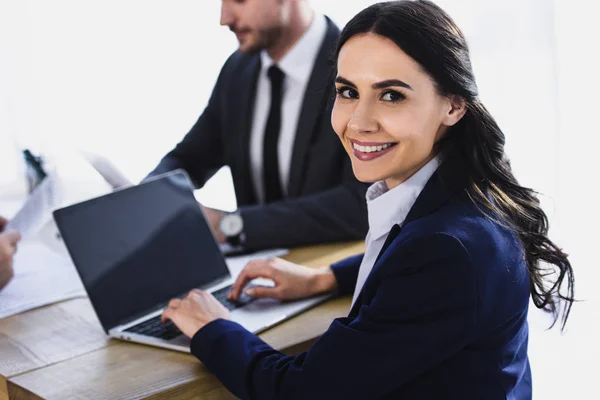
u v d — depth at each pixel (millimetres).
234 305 1587
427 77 1161
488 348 1175
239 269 1826
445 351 1123
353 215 1991
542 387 2303
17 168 3195
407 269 1131
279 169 2260
